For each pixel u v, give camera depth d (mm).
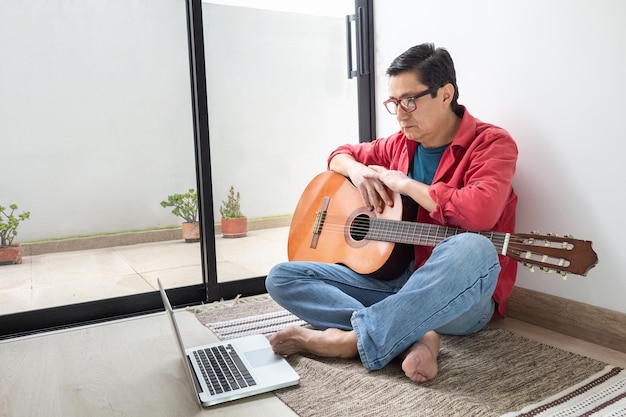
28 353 1948
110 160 2719
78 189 2664
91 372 1724
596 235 1784
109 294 2617
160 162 2840
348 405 1346
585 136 1783
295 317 2205
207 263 2520
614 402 1313
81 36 2600
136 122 2766
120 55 2693
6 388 1622
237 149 3398
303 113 3400
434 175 1913
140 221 2811
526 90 1971
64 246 2652
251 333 2031
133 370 1717
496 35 2070
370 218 1899
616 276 1738
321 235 2031
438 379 1492
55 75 2557
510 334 1850
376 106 2830
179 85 2855
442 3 2314
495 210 1637
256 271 3045
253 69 3385
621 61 1653
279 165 3492
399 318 1479
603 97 1716
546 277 1973
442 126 1835
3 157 2494
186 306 2516
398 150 2049
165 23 2787
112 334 2131
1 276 2545
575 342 1811
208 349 1762
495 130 1789
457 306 1466
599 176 1754
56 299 2564
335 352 1617
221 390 1439
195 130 2514
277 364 1597
